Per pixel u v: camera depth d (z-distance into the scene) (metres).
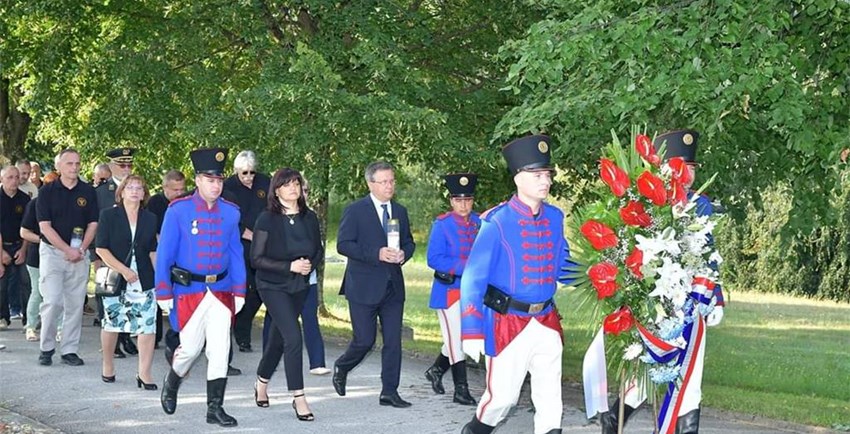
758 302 25.86
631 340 6.64
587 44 9.39
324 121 12.97
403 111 12.75
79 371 10.73
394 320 9.30
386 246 9.11
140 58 14.78
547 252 6.79
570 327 17.89
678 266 6.41
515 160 6.77
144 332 9.85
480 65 15.27
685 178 6.58
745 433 8.58
